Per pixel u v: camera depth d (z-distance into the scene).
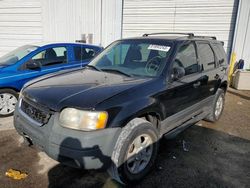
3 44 11.59
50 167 3.13
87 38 10.44
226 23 9.10
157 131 3.02
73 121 2.37
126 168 2.65
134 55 3.66
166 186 2.83
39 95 2.73
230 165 3.34
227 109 6.11
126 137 2.56
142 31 10.06
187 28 9.55
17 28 11.29
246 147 3.91
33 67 4.98
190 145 3.92
